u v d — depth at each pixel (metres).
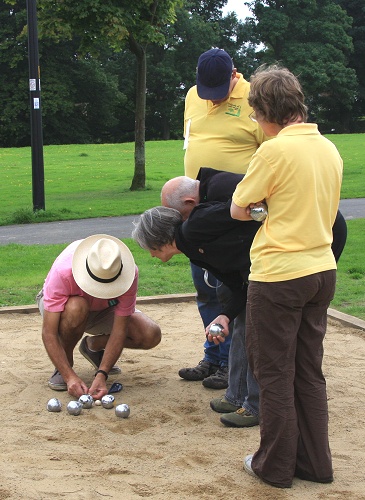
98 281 4.80
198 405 4.95
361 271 9.16
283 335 3.58
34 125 14.26
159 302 7.89
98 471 3.86
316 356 3.73
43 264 9.80
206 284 5.25
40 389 5.24
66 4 15.59
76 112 56.31
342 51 61.69
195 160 5.19
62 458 4.03
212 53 4.95
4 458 4.03
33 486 3.68
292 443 3.67
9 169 25.55
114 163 27.61
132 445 4.24
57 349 5.01
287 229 3.52
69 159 29.42
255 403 4.54
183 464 3.97
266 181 3.50
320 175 3.53
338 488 3.71
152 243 4.28
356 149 31.02
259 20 60.53
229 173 4.37
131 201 16.52
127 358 6.03
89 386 5.31
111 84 54.81
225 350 5.28
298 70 57.00
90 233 12.48
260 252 3.60
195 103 5.29
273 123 3.62
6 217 14.48
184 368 5.52
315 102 61.19
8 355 6.07
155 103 60.28
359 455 4.11
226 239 4.09
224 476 3.82
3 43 49.66
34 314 7.46
